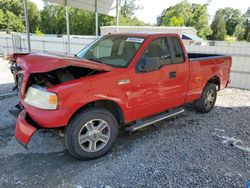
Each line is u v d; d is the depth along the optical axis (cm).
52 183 279
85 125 313
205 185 282
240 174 307
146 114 384
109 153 349
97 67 314
